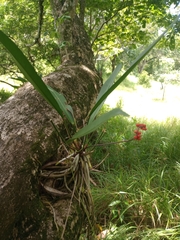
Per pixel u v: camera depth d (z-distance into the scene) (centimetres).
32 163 145
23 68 108
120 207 244
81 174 155
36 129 164
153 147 375
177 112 891
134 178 271
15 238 129
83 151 154
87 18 659
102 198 246
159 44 643
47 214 142
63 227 142
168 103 1188
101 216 240
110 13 534
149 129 476
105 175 293
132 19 580
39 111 179
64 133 180
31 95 194
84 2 452
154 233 202
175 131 463
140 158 358
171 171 309
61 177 160
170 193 261
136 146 386
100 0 517
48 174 153
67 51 373
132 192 253
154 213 233
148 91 1634
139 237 207
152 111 881
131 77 2139
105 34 612
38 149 153
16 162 141
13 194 130
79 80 267
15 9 666
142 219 227
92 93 274
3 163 139
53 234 136
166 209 228
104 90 166
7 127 162
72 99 227
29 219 134
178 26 517
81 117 221
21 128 162
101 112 604
